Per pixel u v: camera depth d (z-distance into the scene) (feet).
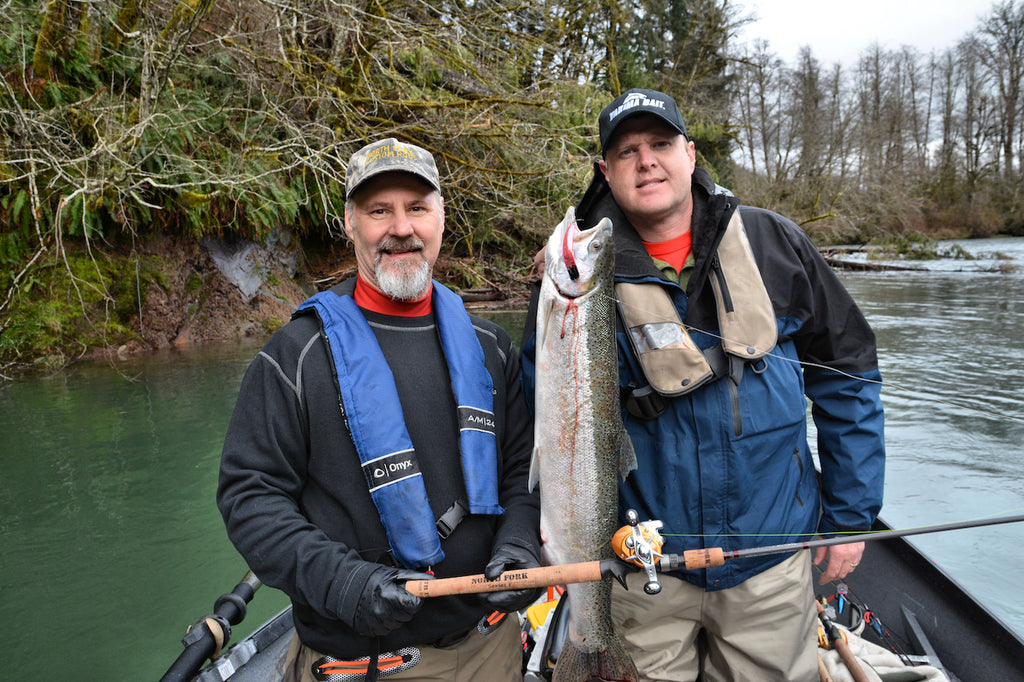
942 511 14.55
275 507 5.40
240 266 31.32
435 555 5.57
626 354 7.08
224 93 32.27
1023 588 11.57
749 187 79.25
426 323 6.40
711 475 6.81
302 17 32.17
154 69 26.50
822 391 7.45
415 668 5.84
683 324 6.97
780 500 7.06
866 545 10.93
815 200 76.59
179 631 10.38
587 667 6.50
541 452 6.39
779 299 7.00
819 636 8.23
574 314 6.27
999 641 8.00
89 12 26.00
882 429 7.25
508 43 39.45
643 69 70.74
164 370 23.80
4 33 24.12
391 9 34.94
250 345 28.25
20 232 24.04
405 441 5.62
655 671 7.25
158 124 26.68
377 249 6.04
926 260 77.00
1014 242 98.07
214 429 18.17
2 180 22.35
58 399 20.36
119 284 26.50
